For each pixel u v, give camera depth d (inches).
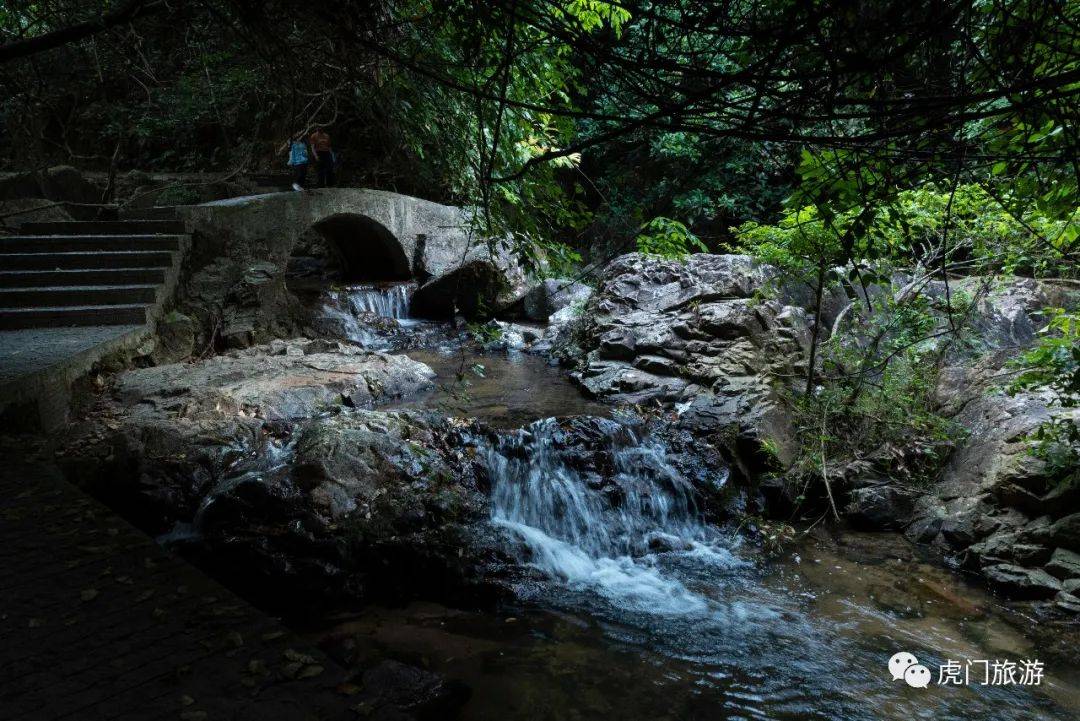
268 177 634.8
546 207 165.3
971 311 279.7
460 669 168.1
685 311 380.8
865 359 289.3
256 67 273.1
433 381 376.8
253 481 215.8
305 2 128.3
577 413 309.9
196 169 672.4
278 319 433.7
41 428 247.9
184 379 310.2
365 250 597.6
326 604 195.6
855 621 197.5
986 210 235.9
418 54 173.8
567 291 524.4
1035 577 208.5
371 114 232.5
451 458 255.4
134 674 111.7
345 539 207.3
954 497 248.7
